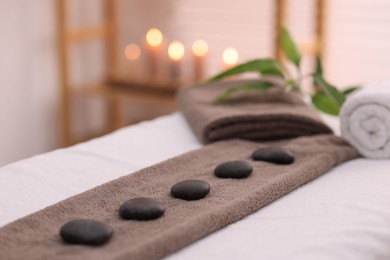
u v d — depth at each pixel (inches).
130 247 38.6
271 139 64.6
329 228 42.4
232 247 40.1
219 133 62.8
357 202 47.1
